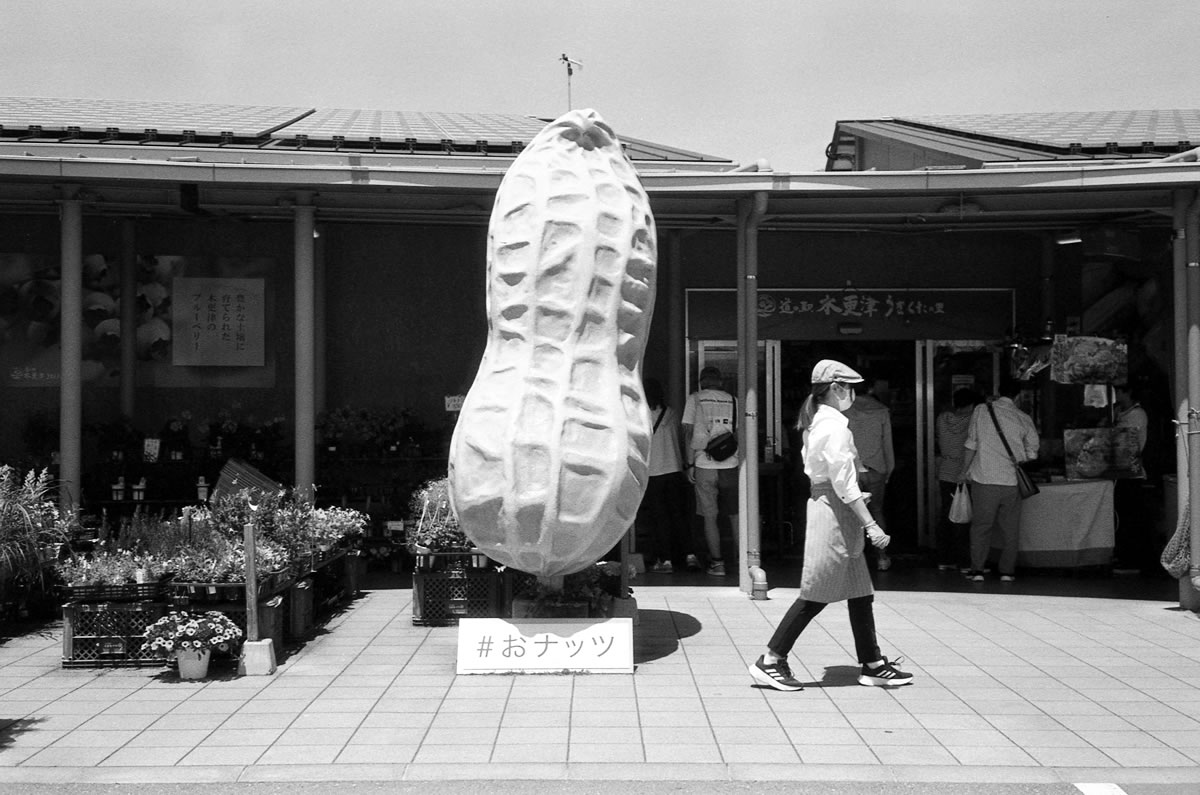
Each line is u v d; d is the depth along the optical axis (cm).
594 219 686
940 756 530
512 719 588
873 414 1080
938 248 1201
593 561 706
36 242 1147
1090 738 557
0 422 1142
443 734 564
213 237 1177
